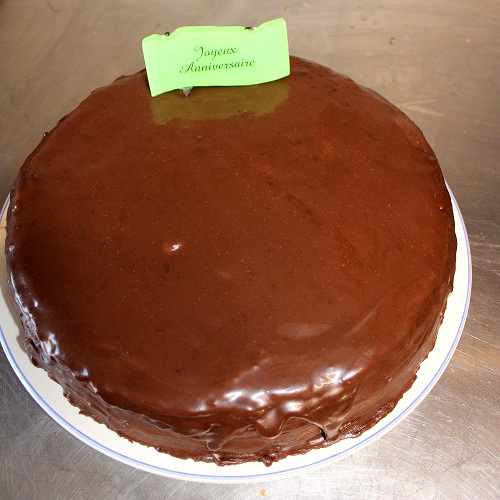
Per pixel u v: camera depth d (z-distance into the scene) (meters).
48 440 0.52
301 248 0.46
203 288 0.45
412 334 0.45
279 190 0.48
